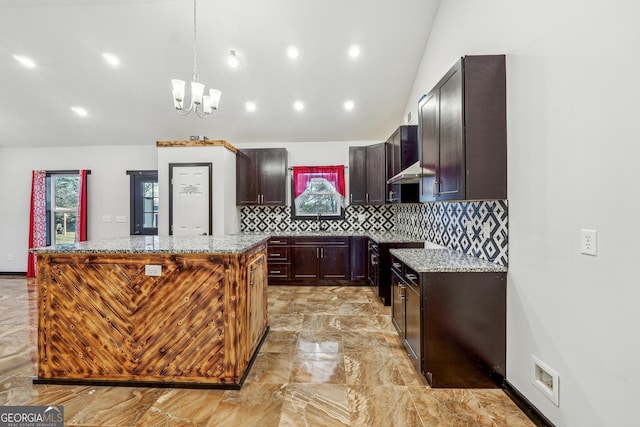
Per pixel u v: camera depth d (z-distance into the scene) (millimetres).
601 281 1308
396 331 2986
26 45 3473
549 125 1595
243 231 5336
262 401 1931
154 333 2086
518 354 1901
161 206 4398
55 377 2121
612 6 1243
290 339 2836
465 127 1960
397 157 3844
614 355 1253
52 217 5500
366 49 3553
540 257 1687
